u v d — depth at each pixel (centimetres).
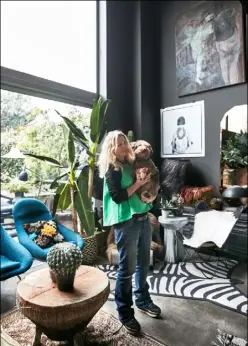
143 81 413
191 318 207
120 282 187
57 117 354
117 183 175
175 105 414
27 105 332
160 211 363
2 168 315
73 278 154
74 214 313
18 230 260
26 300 144
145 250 198
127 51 424
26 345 173
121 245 182
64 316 140
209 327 195
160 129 432
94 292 154
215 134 372
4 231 239
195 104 390
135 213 179
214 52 367
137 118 415
